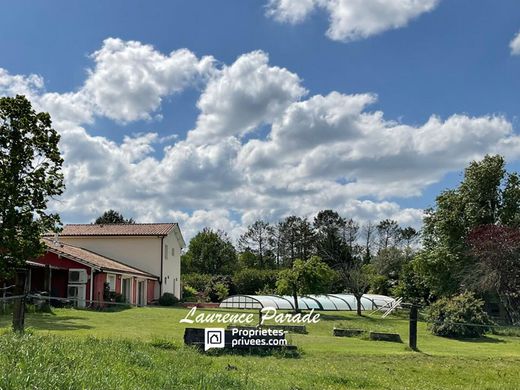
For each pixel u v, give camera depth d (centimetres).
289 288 3841
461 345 2211
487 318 2712
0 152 2456
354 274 4662
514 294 3716
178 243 5397
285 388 1020
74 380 662
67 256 3347
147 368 925
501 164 4444
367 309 4441
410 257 6350
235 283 5944
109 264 3834
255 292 5888
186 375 904
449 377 1391
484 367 1546
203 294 5469
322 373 1262
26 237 2427
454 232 4497
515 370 1516
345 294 4941
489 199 4462
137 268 4753
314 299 4334
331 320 3409
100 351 980
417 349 1911
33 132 2473
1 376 619
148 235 4769
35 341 900
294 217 9231
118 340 1351
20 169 2456
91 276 3388
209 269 8500
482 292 3938
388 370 1428
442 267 4375
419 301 4622
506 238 3784
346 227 8594
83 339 1299
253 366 1311
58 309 2925
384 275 5984
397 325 3183
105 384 684
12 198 2409
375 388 1172
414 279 4812
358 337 2325
